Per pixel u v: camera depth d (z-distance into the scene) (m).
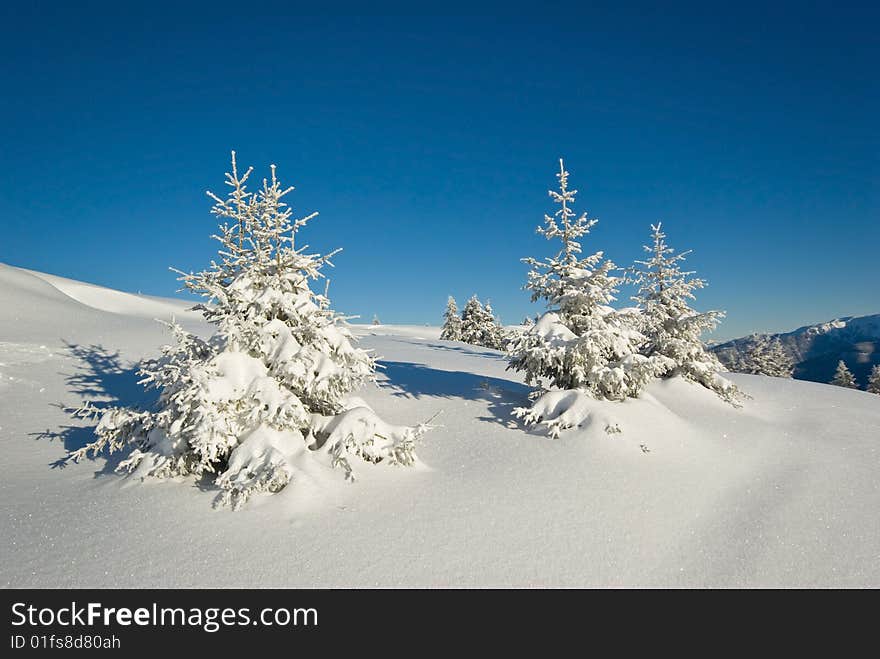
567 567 7.97
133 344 25.17
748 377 26.77
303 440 10.33
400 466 10.85
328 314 11.14
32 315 29.19
